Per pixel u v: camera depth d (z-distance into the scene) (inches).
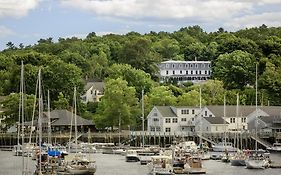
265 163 6727.4
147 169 6638.8
